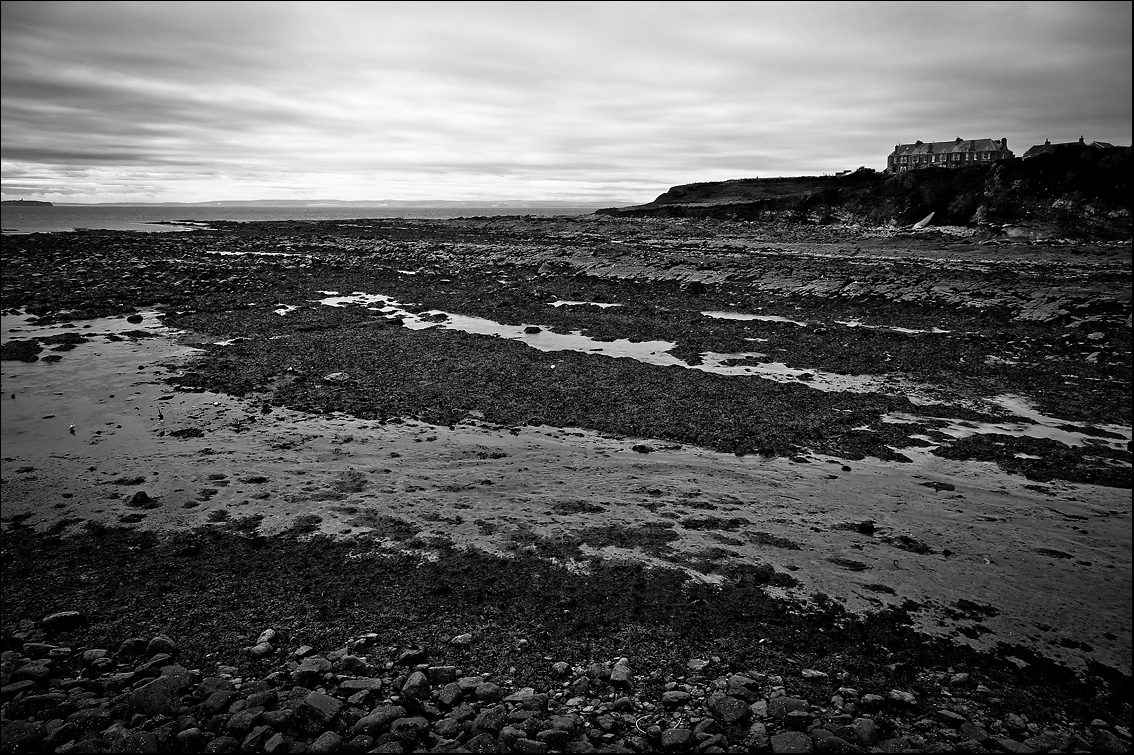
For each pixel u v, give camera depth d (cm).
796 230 5697
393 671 648
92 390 1603
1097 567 883
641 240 5003
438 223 7681
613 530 958
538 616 751
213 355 1916
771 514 1023
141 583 809
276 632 711
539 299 2862
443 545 905
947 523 1005
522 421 1423
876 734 564
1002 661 695
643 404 1527
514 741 544
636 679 646
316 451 1249
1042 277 2894
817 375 1802
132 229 7556
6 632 711
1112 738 571
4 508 1011
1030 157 5988
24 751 532
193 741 538
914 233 5181
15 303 2584
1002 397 1622
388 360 1867
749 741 555
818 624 750
